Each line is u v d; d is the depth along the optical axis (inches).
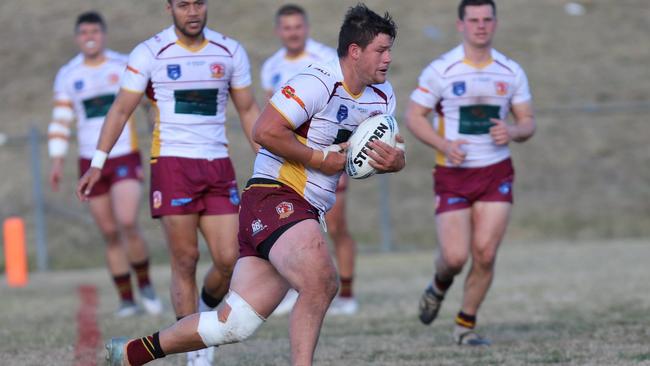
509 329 1048.2
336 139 658.8
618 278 1515.7
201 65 828.0
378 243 2278.5
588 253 1919.3
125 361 655.1
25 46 3622.0
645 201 2444.6
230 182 845.2
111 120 815.7
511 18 3730.3
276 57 1282.0
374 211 2456.9
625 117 2891.2
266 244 635.5
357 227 2369.6
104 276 1925.4
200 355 804.0
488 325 1087.0
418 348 933.2
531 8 3833.7
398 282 1615.4
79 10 3841.0
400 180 2596.0
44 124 3041.3
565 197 2466.8
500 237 951.6
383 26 629.9
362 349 932.6
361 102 653.9
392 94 678.5
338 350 927.7
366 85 655.8
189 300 832.3
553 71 3255.4
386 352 911.0
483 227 949.2
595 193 2486.5
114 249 1317.7
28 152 2842.0
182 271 833.5
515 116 997.8
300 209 641.0
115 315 1307.8
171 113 829.8
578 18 3735.2
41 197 2110.0
